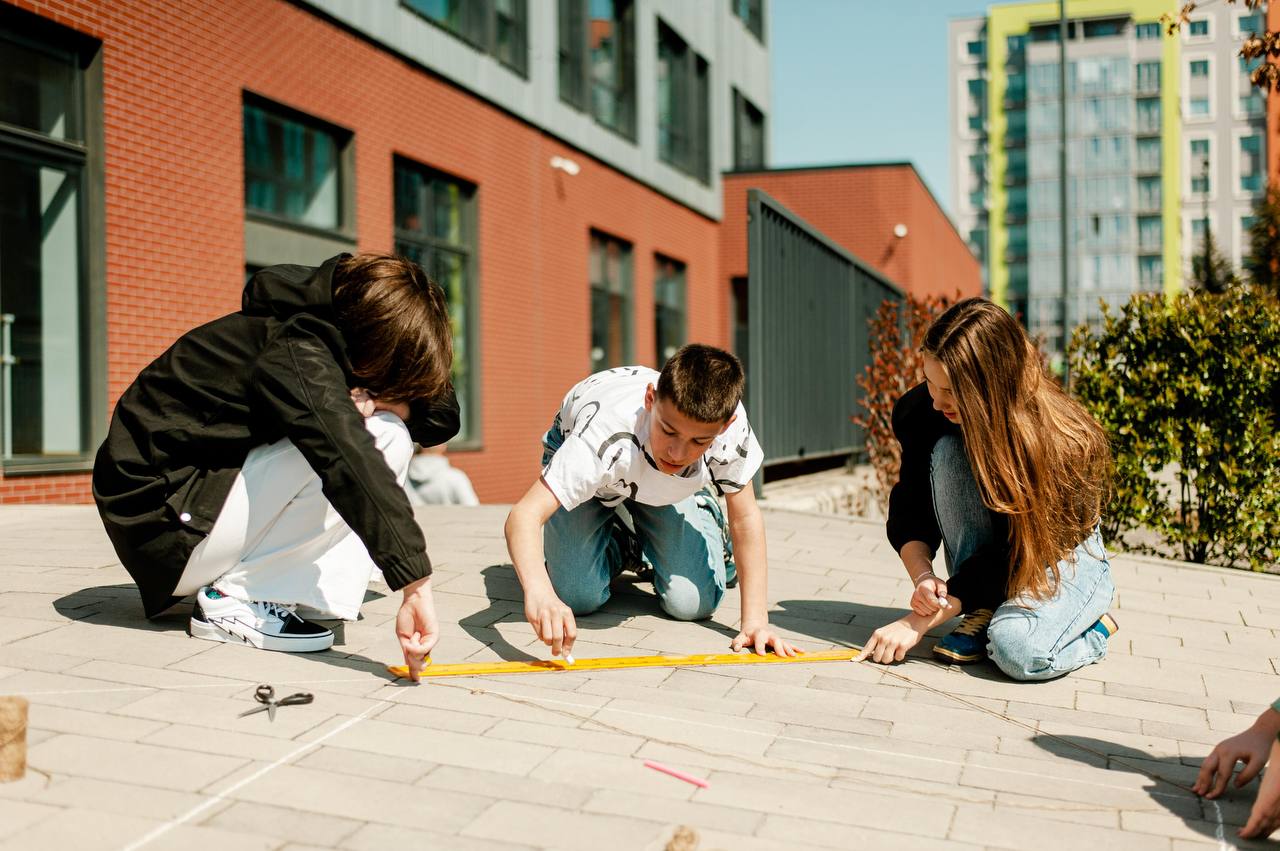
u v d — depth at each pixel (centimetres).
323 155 873
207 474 262
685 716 244
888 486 783
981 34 7125
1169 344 515
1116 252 6756
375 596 346
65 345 657
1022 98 6975
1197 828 195
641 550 355
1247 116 6519
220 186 744
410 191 991
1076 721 259
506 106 1118
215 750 204
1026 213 6969
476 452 1073
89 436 664
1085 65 6825
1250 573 486
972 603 299
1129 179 6725
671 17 1545
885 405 786
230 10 751
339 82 867
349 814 180
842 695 268
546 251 1209
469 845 171
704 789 201
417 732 222
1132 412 522
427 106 988
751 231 698
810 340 850
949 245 2295
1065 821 196
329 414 234
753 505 304
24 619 287
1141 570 477
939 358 280
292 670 256
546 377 1209
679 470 278
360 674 259
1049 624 287
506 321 1129
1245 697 286
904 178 1684
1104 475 296
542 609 263
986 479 281
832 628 341
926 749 232
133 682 239
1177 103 6662
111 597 317
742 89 1844
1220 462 506
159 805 179
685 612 334
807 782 208
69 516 511
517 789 195
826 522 570
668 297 1577
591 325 1335
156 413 259
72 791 182
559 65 1254
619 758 214
